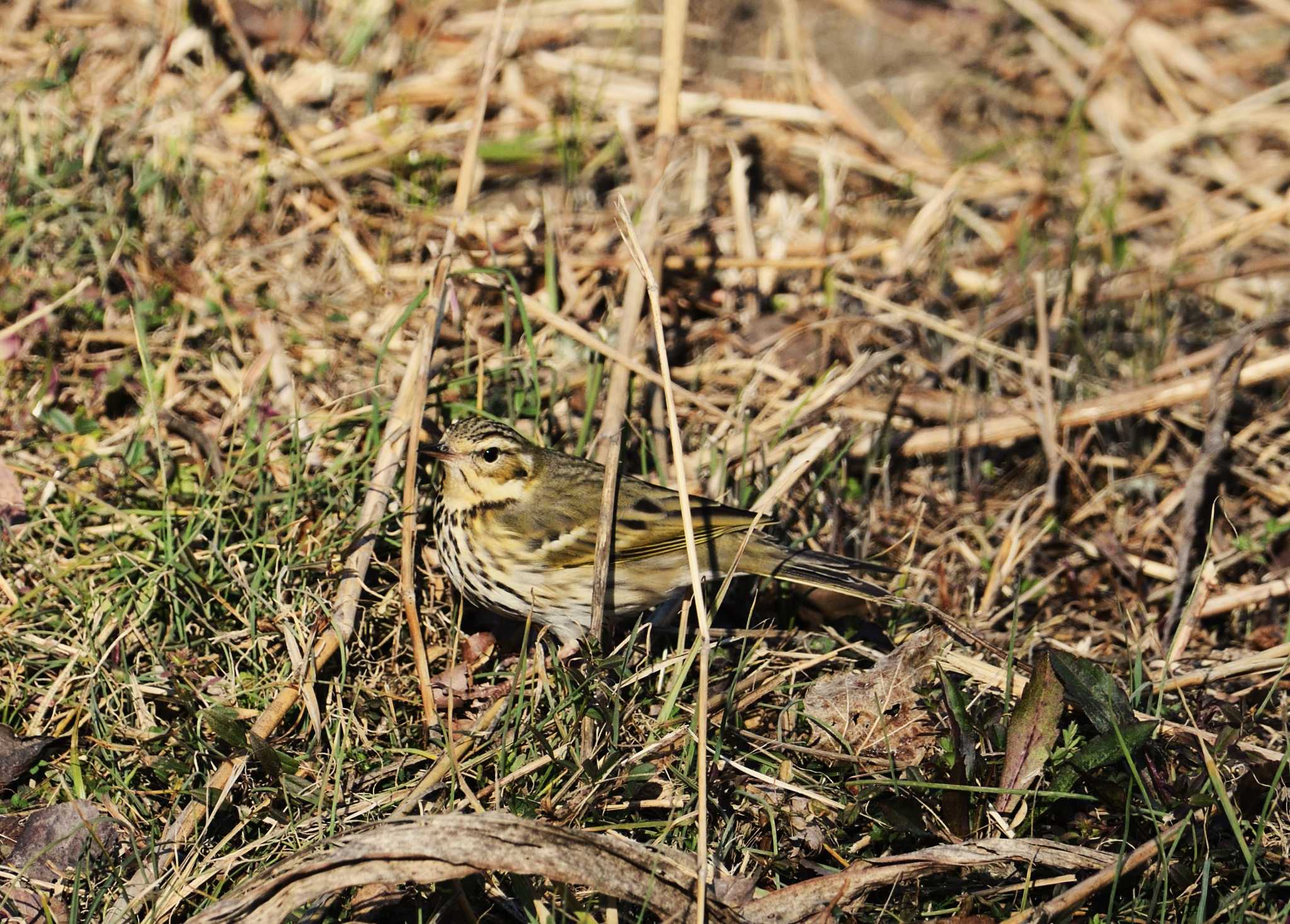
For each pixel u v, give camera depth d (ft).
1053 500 31.78
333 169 36.78
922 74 45.06
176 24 38.17
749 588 29.22
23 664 25.44
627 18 43.37
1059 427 33.12
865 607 29.07
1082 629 30.27
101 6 39.91
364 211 36.83
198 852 22.43
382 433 29.37
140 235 33.83
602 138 39.24
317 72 39.22
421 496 28.89
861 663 27.53
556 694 25.13
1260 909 22.52
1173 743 25.31
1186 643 28.09
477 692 26.00
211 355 31.99
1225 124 43.93
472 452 26.78
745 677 26.71
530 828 20.88
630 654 24.93
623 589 27.32
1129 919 22.43
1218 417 30.63
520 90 40.22
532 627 28.30
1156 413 34.14
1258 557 31.42
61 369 31.12
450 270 30.63
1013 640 26.27
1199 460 30.42
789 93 42.70
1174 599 29.53
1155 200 42.29
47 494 28.25
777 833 23.72
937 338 35.81
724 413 32.40
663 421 31.14
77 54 37.37
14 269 32.37
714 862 22.72
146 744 24.20
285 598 26.55
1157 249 40.32
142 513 27.68
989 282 37.76
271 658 25.90
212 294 33.14
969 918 21.85
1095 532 32.37
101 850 22.22
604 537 25.27
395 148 37.29
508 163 38.17
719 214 38.68
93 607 25.82
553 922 20.98
